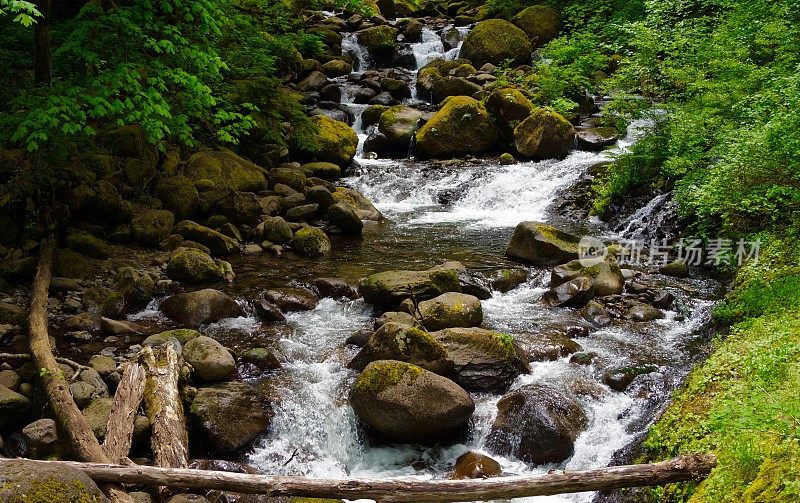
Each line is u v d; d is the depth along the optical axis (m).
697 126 8.05
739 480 3.52
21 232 7.58
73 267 7.35
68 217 7.89
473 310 6.47
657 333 6.48
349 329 6.64
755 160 5.69
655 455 4.39
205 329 6.59
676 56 9.59
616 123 10.67
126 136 9.20
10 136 6.96
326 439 5.23
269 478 3.95
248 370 5.82
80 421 4.51
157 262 7.94
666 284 7.51
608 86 10.04
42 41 7.45
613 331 6.55
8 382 5.11
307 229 8.98
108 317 6.66
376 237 9.56
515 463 5.00
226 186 9.81
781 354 4.33
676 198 7.93
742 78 8.27
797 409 3.44
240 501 4.42
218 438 4.98
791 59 7.68
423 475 4.94
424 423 4.96
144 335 6.34
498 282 7.63
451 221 10.40
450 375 5.58
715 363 4.84
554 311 7.02
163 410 4.84
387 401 4.97
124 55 7.33
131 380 4.99
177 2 7.21
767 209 5.99
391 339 5.62
